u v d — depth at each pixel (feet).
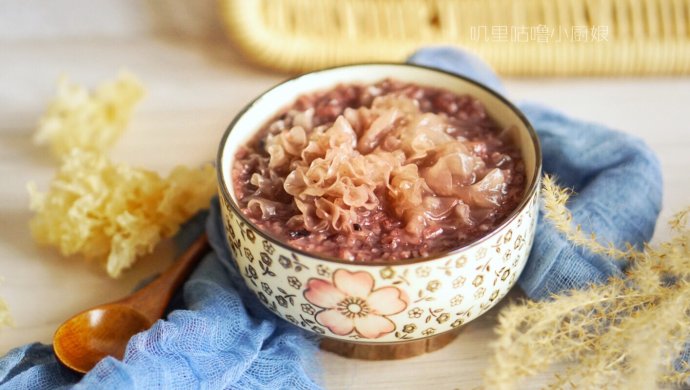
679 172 1.61
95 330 1.36
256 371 1.31
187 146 1.76
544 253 1.35
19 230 1.59
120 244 1.46
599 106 1.79
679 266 1.21
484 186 1.27
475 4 1.92
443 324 1.24
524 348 1.16
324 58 1.91
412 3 1.93
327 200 1.24
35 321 1.43
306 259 1.18
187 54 2.03
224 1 1.88
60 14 2.07
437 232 1.23
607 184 1.42
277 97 1.43
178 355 1.27
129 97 1.82
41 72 1.99
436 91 1.46
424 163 1.30
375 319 1.22
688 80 1.85
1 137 1.81
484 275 1.22
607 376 1.23
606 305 1.29
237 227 1.24
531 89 1.86
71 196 1.51
